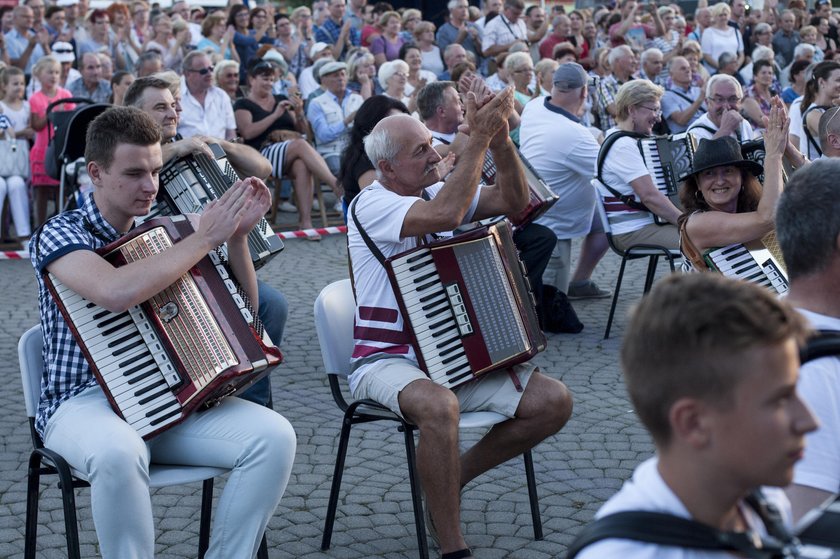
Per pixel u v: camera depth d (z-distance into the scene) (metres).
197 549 3.69
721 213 3.93
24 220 8.70
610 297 7.36
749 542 1.44
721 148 3.98
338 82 9.87
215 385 2.99
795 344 1.44
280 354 3.19
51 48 10.92
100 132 3.17
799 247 2.17
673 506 1.47
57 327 3.16
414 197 3.60
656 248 6.28
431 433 3.30
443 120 5.97
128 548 2.90
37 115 8.65
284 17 12.23
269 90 9.52
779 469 1.43
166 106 5.21
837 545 1.55
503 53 11.30
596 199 6.55
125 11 11.20
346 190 5.25
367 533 3.80
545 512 3.97
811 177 2.18
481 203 3.87
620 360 1.53
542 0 16.92
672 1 17.33
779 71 13.60
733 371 1.40
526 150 6.61
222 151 4.49
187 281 3.06
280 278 7.93
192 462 3.13
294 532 3.81
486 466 3.64
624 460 4.49
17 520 3.90
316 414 5.08
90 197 3.27
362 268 3.61
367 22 13.37
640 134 6.63
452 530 3.31
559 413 3.56
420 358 3.47
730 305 1.42
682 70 10.27
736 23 15.02
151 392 3.01
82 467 2.93
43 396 3.20
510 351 3.53
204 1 14.06
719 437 1.42
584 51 13.66
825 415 1.96
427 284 3.47
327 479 4.29
